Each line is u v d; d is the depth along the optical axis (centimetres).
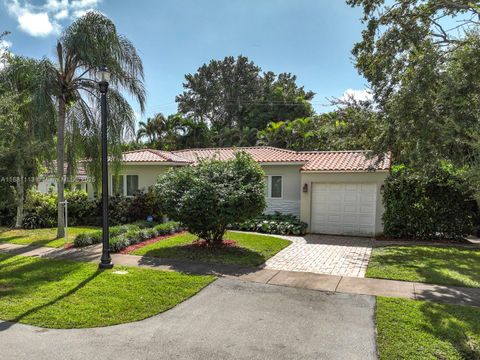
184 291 679
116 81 1297
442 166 1141
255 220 1516
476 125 719
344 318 557
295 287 717
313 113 4169
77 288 686
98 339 484
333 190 1480
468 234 1291
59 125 1299
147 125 4050
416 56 965
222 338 492
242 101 4669
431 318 546
